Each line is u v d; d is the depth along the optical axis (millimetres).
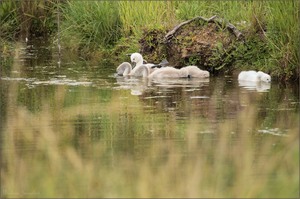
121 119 13812
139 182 9914
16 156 11312
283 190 9719
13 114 14352
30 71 19516
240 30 19625
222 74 19016
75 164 10812
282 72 17781
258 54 18938
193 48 19438
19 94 16359
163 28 20406
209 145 11797
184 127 13070
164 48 20031
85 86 17328
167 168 10453
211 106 14875
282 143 11797
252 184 9891
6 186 10023
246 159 10852
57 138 12414
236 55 19094
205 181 9977
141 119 13781
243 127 12977
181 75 18500
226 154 11211
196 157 11070
